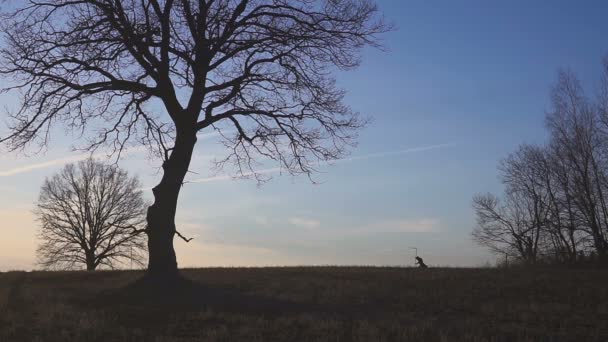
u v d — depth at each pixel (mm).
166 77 19062
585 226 48844
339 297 18391
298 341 13172
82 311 15414
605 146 47000
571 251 48875
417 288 20000
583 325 14703
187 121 19078
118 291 17984
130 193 57219
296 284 21141
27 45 18859
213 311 15781
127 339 12984
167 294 17422
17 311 15406
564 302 17562
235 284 21391
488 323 15008
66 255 55312
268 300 17453
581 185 48594
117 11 18469
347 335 13664
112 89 19391
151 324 14523
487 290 19438
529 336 13664
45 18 19000
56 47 18984
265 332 13867
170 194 18500
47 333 13031
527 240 59969
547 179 56188
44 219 55312
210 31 19328
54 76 19156
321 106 21000
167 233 18297
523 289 19547
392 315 15922
